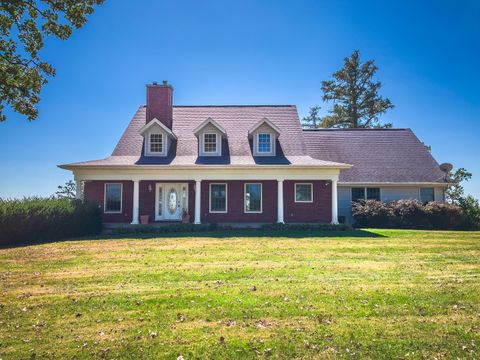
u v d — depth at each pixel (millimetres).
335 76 47875
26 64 9039
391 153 27531
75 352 5031
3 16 8469
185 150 23828
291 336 5422
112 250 13602
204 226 20578
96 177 21672
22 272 9922
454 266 10203
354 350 4973
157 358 4859
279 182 21766
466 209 24422
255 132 23641
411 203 23359
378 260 11133
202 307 6727
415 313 6301
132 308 6762
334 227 20359
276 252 12664
